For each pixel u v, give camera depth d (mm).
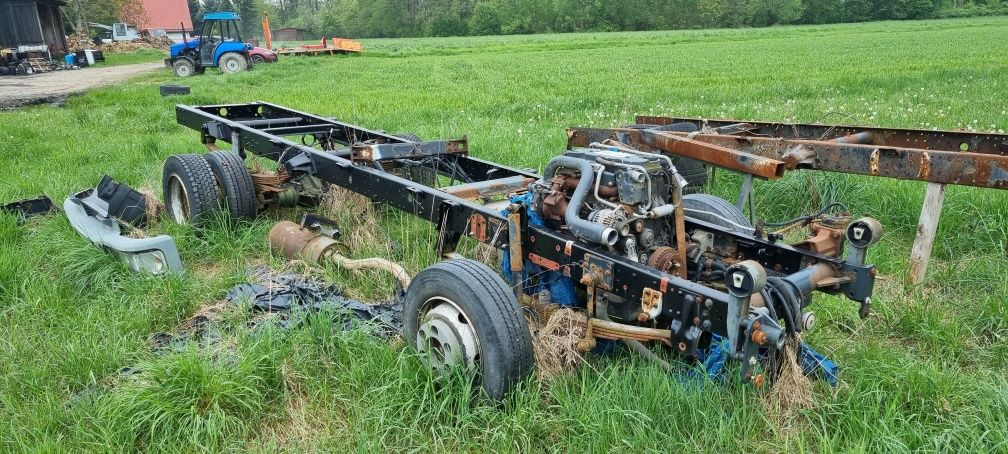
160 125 12648
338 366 3926
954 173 4566
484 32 102375
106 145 10297
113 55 48500
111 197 6453
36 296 4820
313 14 135375
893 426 3270
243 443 3381
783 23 101625
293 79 24203
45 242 5785
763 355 3543
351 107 14438
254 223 6203
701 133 5938
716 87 17719
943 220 6016
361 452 3236
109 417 3404
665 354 3873
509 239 3996
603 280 3588
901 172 4836
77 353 3980
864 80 17938
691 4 99875
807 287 3469
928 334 4305
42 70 33875
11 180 8242
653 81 20453
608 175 3738
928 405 3518
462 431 3369
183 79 26125
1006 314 4414
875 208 6535
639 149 5727
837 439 3234
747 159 4793
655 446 3184
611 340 3986
